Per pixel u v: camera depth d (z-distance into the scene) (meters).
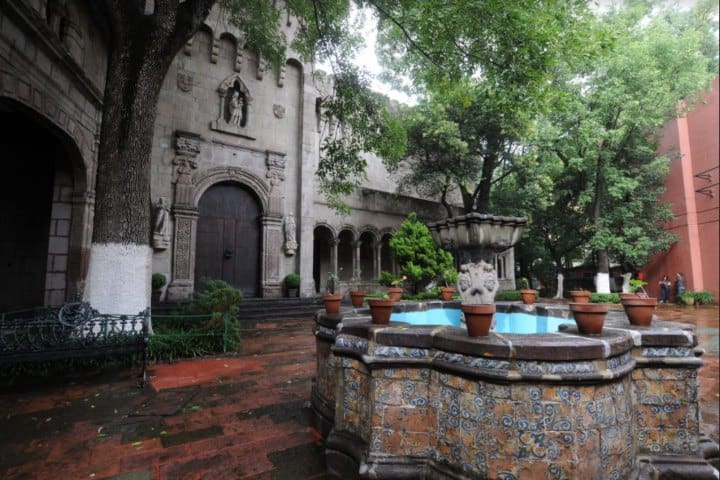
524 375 2.12
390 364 2.53
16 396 4.31
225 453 3.00
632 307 3.06
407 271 14.14
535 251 20.94
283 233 13.84
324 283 16.98
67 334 5.05
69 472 2.70
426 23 5.86
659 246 16.06
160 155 11.61
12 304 9.19
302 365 5.84
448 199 20.64
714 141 15.40
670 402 2.63
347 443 2.75
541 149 15.22
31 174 9.66
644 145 16.06
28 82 6.50
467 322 2.47
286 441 3.22
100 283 5.80
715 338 8.55
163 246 11.27
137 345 5.12
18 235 9.38
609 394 2.25
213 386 4.74
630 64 13.16
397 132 9.01
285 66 14.31
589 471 2.12
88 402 4.14
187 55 12.41
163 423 3.59
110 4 6.05
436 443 2.44
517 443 2.13
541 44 5.05
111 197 5.96
